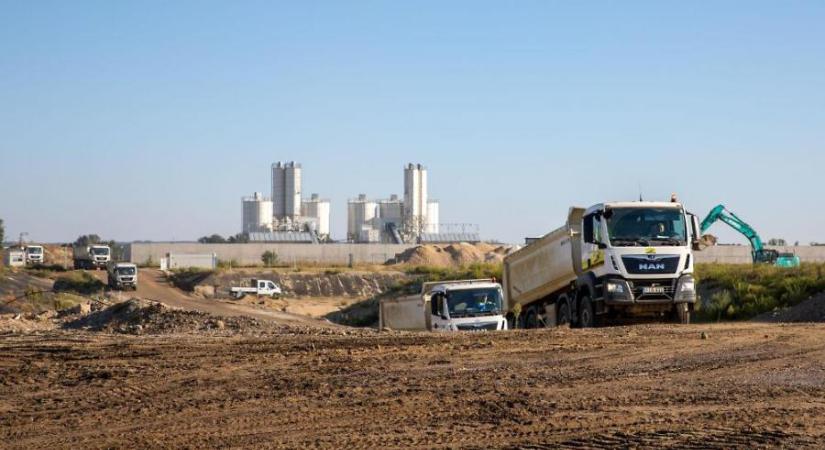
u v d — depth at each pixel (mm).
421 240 172750
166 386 14266
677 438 10148
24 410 12672
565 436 10391
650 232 26047
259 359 16719
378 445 10195
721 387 13258
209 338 20203
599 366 15461
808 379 13797
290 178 186875
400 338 19594
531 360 16281
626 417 11328
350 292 95188
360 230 193625
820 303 32500
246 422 11578
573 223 28875
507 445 10039
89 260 108750
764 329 20922
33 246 119562
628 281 25812
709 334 19812
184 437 10836
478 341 18906
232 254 130750
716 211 70875
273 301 76125
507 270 33781
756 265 48188
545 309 31656
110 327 25844
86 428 11477
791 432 10336
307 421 11539
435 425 11133
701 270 46625
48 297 60656
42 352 17969
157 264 122375
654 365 15453
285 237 164625
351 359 16562
